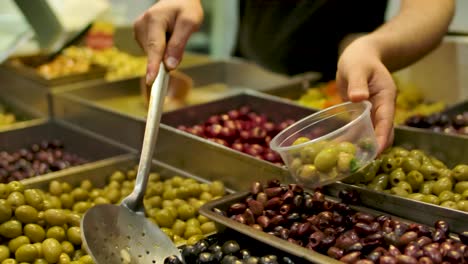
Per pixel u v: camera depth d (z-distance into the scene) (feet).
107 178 6.08
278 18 9.73
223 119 6.70
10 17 7.04
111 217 4.12
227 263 3.70
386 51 5.32
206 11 16.17
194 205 5.21
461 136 5.33
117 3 15.60
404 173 4.89
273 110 7.00
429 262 3.42
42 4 6.88
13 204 4.55
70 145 7.46
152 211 5.16
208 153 5.58
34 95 8.48
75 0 7.55
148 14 5.10
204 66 10.03
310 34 9.57
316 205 4.24
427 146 5.55
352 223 4.02
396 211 4.25
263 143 6.22
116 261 3.86
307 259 3.53
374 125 4.78
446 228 3.83
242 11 10.48
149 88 5.25
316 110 6.55
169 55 4.99
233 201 4.42
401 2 6.15
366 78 4.70
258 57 10.34
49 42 7.28
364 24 9.51
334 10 9.29
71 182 5.82
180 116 6.65
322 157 4.23
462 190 4.70
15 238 4.47
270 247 3.94
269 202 4.30
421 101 8.65
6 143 7.27
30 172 6.16
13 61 9.06
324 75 9.74
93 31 10.87
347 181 4.75
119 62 10.11
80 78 8.71
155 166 6.13
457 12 12.35
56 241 4.47
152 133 4.57
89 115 7.21
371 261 3.49
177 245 4.35
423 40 5.67
